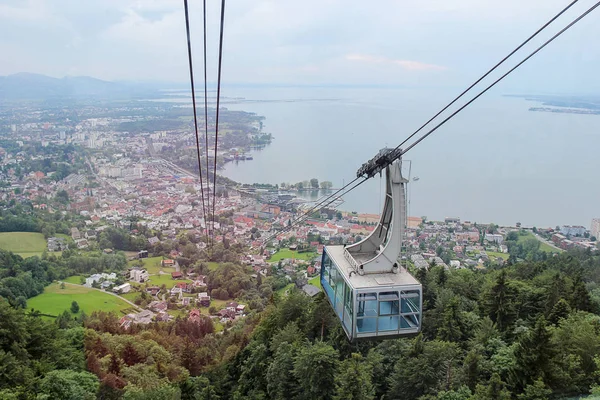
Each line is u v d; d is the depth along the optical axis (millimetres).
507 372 29250
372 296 15711
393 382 33438
